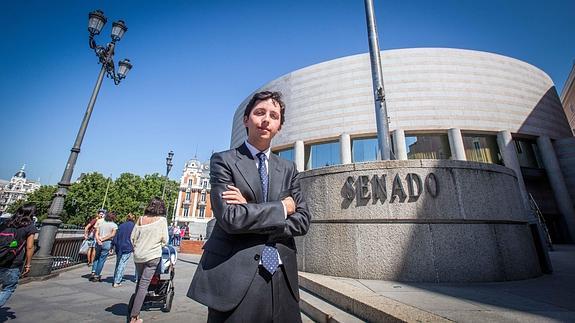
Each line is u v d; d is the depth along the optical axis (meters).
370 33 7.07
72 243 8.77
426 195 4.31
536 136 20.14
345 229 4.50
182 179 66.00
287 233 1.26
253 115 1.59
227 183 1.32
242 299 1.09
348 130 20.81
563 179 18.78
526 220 4.99
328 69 23.09
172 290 4.20
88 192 46.78
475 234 4.17
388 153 5.85
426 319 2.17
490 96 20.39
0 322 3.43
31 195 50.53
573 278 4.35
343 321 2.63
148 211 4.01
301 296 3.74
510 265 4.18
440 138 19.62
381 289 3.37
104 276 7.17
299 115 22.83
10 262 3.57
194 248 15.62
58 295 4.91
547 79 23.31
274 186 1.44
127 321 3.51
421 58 21.39
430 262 3.98
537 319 2.20
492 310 2.46
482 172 4.62
